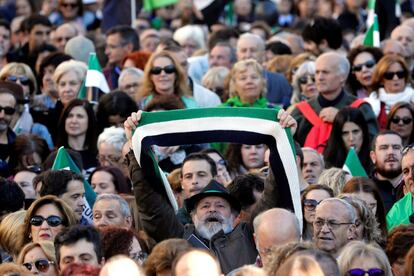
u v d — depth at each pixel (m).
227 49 37.62
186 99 33.53
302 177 28.45
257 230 22.03
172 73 33.41
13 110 31.67
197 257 19.70
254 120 25.25
